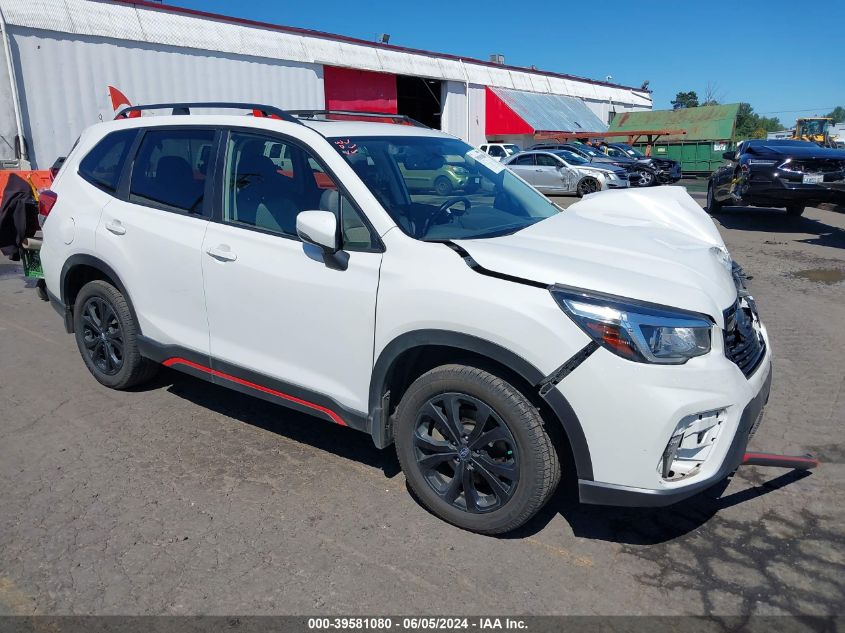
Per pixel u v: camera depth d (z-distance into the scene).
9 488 3.43
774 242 10.66
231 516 3.21
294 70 22.06
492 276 2.83
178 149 4.02
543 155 21.14
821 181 11.06
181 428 4.13
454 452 3.04
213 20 19.72
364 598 2.68
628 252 3.11
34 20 15.70
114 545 2.98
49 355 5.40
